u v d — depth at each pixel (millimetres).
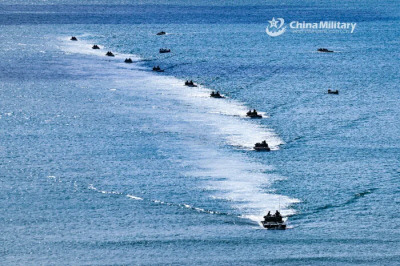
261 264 170500
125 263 170375
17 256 172625
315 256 174625
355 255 175375
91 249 176875
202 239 182875
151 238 183000
